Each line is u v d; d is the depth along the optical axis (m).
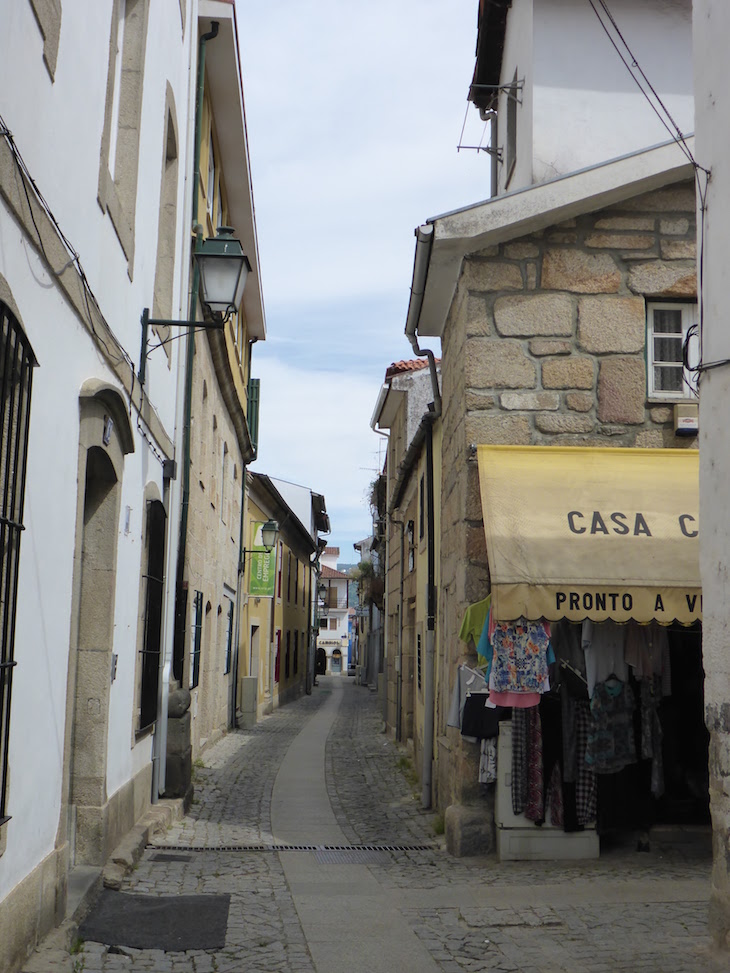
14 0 4.42
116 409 6.88
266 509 29.12
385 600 25.39
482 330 9.58
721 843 5.22
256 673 27.62
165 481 10.75
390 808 12.00
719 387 5.41
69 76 5.64
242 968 5.41
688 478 9.01
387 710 22.91
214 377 16.81
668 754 9.39
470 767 9.01
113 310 7.32
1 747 4.51
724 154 5.44
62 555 5.73
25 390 4.75
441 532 11.94
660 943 5.89
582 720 8.76
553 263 9.66
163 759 10.67
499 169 13.05
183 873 7.70
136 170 8.08
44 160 5.14
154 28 8.95
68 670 5.93
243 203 18.84
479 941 6.00
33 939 5.12
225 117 15.70
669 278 9.67
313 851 9.09
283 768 15.70
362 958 5.64
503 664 8.46
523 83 11.43
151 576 9.54
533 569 8.06
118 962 5.41
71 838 7.04
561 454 9.24
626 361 9.60
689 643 9.40
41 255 5.09
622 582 8.05
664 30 11.23
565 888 7.45
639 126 11.07
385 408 21.77
